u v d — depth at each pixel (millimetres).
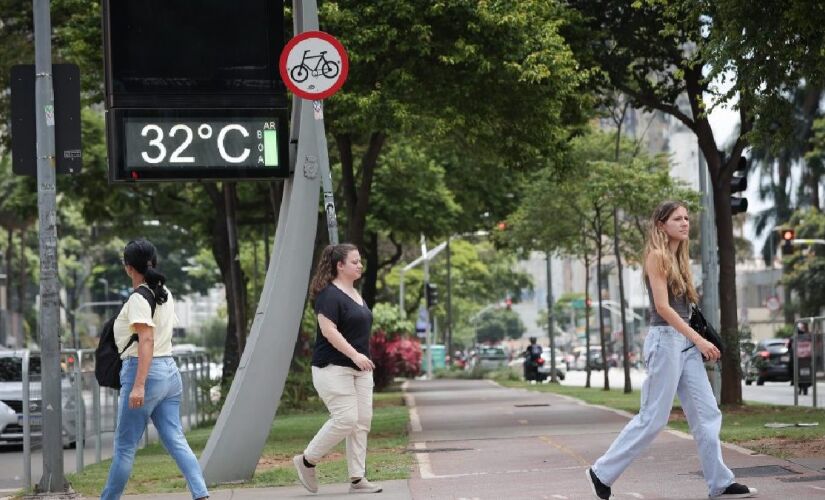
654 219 19172
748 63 32688
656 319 19078
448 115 43219
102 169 77375
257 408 25766
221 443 25594
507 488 22469
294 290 25953
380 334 88938
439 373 134625
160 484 26703
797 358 51062
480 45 42031
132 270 20266
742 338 48156
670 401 18938
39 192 25359
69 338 169500
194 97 25297
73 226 159625
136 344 19922
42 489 25250
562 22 44344
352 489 22891
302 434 41281
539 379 110375
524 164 48438
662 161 83562
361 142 66812
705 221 52406
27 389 31219
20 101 25562
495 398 66750
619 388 87062
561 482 22938
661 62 49500
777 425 35531
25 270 163375
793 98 135375
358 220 55656
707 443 19109
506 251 92562
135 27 25172
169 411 20281
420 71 42938
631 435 19062
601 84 49344
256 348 25828
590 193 73250
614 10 47625
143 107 25125
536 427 40188
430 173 76500
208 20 25422
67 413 41125
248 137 25500
